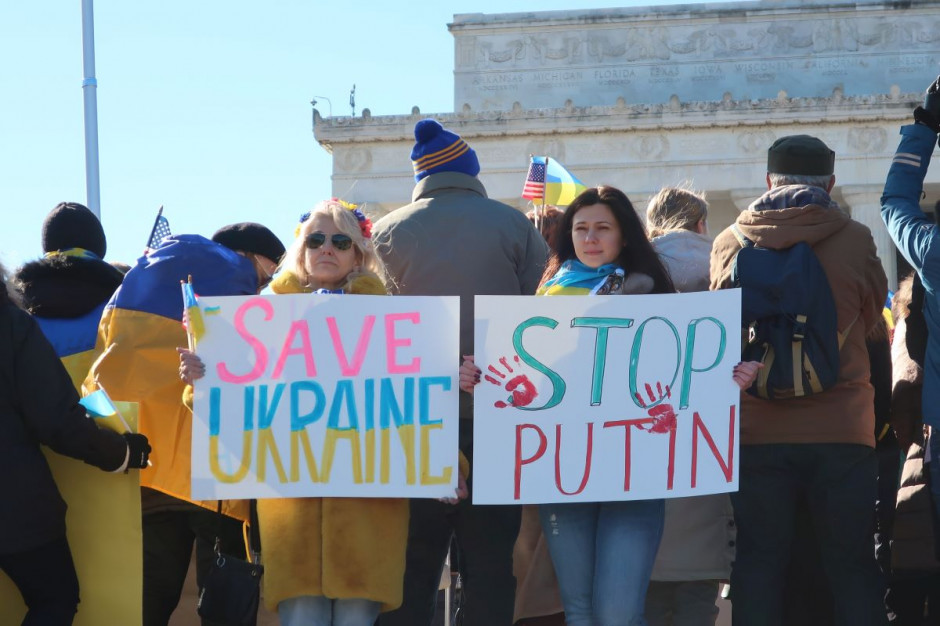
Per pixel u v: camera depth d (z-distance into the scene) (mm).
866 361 7809
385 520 7172
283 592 7027
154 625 8211
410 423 7113
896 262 52312
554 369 7215
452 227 8195
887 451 8914
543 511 7387
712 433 7219
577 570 7289
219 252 8133
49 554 6895
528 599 9188
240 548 8164
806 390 7453
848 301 7645
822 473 7598
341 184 54531
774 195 7832
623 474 7176
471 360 7215
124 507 7250
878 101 51219
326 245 7277
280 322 7156
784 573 7926
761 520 7660
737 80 53875
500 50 54500
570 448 7184
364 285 7297
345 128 54125
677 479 7188
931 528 8242
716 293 7270
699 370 7250
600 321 7238
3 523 6723
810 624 8641
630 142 53094
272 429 7086
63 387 6828
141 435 7168
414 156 8617
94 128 21047
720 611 10930
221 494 7031
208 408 7090
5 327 6789
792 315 7453
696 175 52656
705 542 8953
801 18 53719
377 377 7141
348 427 7102
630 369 7230
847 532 7578
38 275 8297
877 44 53500
